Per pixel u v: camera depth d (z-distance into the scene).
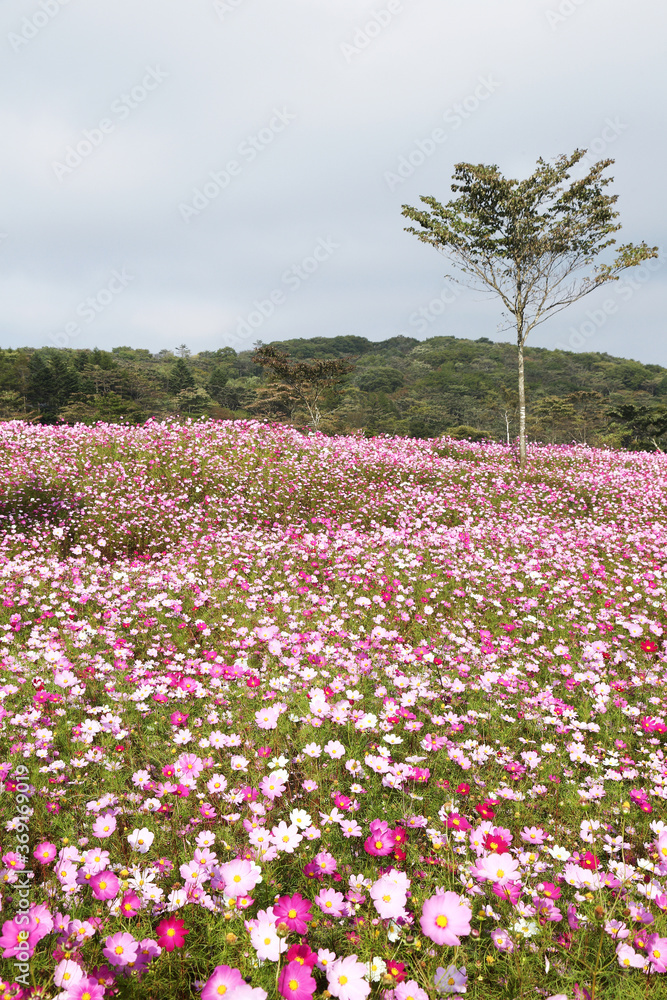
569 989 1.77
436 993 1.67
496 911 2.08
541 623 5.80
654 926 1.98
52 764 2.81
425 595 6.54
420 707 3.74
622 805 2.78
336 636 5.04
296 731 3.41
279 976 1.49
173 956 1.79
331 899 1.91
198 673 4.26
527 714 3.75
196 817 2.56
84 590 6.03
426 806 2.73
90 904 2.08
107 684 3.98
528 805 2.80
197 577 6.84
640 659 4.95
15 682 3.86
